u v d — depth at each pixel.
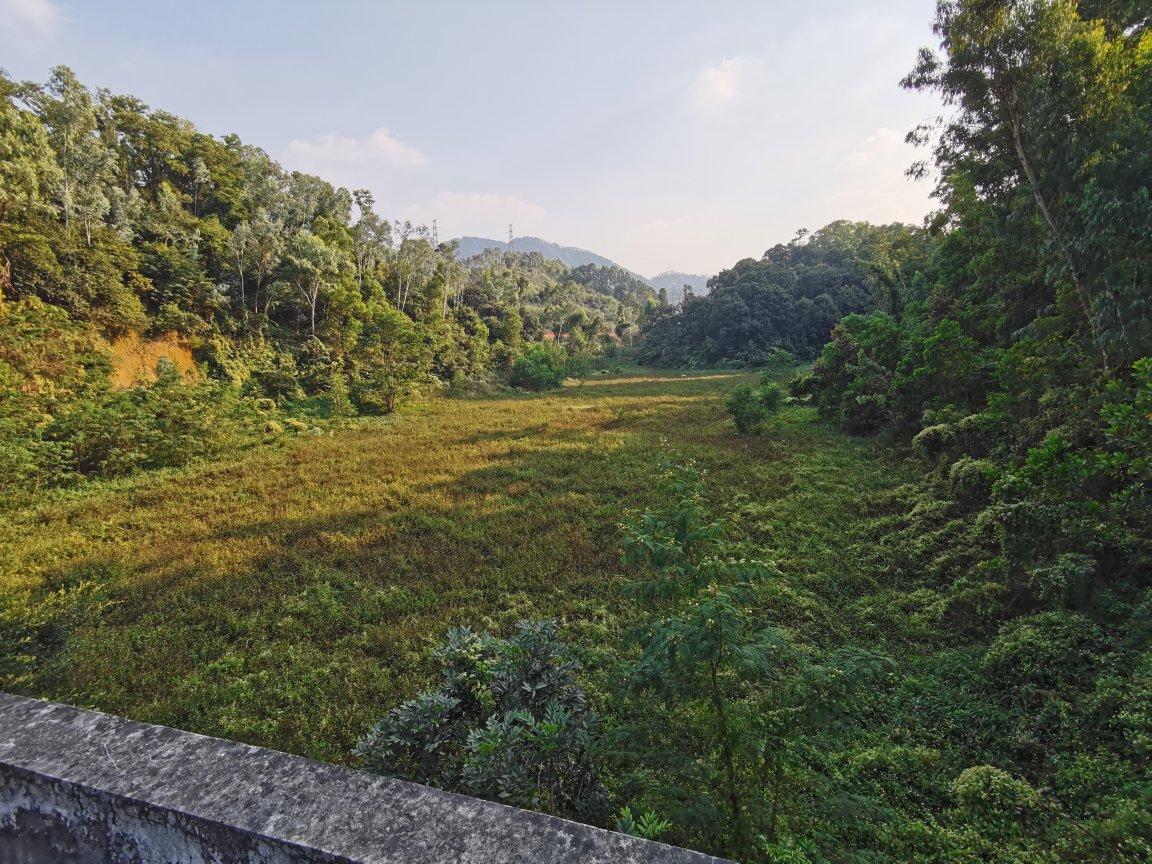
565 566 9.29
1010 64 10.92
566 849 1.35
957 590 7.34
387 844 1.35
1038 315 13.74
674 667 3.66
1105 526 6.18
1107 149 9.39
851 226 77.38
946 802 4.31
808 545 9.48
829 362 20.41
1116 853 3.37
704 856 1.34
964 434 11.35
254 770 1.60
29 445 14.02
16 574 8.98
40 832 1.64
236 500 13.27
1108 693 4.59
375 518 11.92
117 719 1.82
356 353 33.12
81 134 27.98
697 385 41.12
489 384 39.59
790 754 4.10
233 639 7.33
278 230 38.59
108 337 23.28
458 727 3.77
